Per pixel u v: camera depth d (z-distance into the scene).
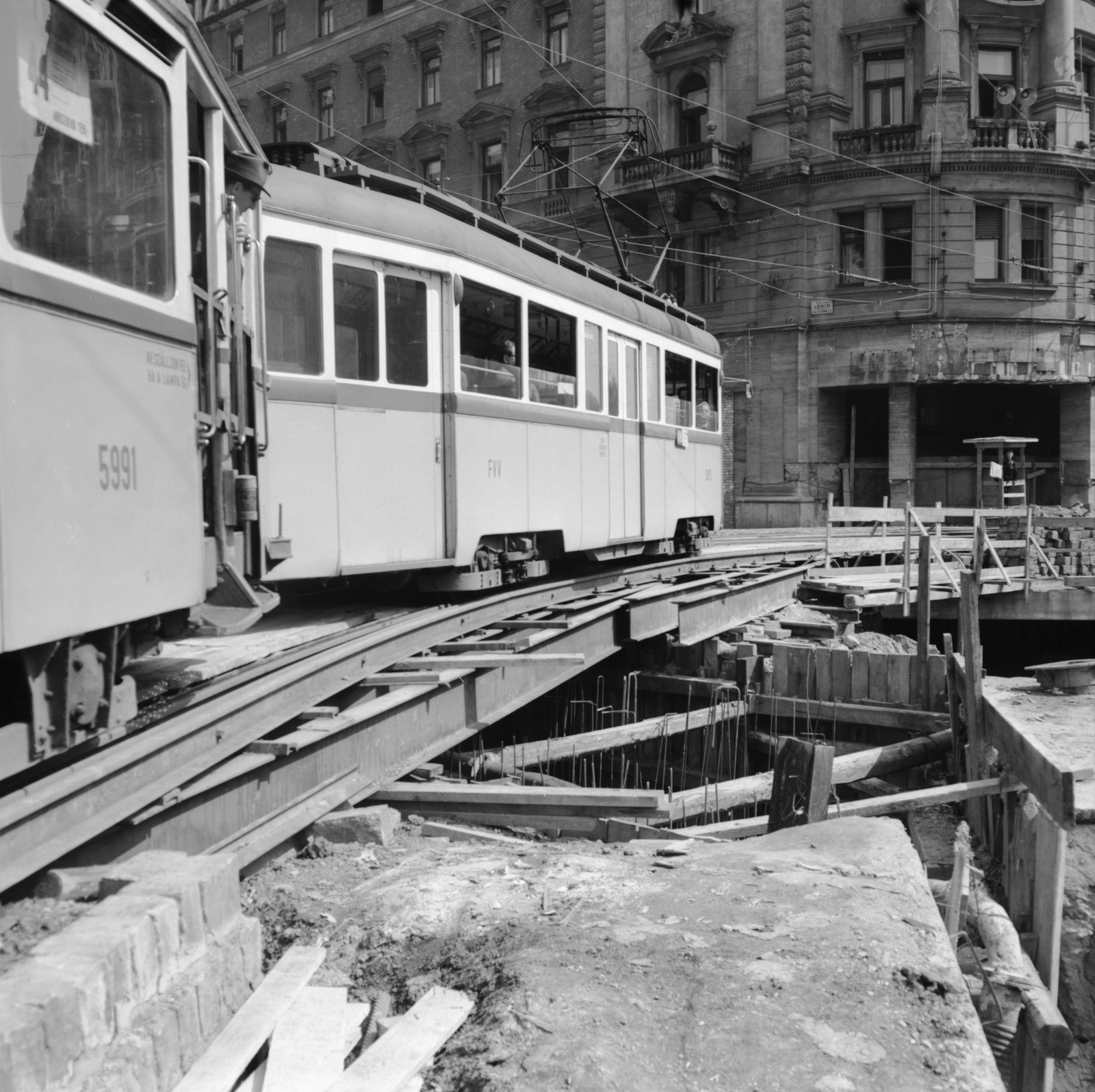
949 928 7.30
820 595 19.91
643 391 15.75
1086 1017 8.64
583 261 14.56
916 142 35.31
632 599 13.68
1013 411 38.50
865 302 36.09
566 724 15.83
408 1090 4.06
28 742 4.65
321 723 7.66
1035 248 36.12
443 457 10.73
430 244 10.44
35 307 4.27
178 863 4.62
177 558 5.46
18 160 4.19
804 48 35.81
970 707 11.21
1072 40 35.84
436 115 44.38
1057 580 21.50
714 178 36.31
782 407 37.28
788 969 4.78
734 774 14.34
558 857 6.92
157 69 5.34
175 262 5.50
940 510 21.69
